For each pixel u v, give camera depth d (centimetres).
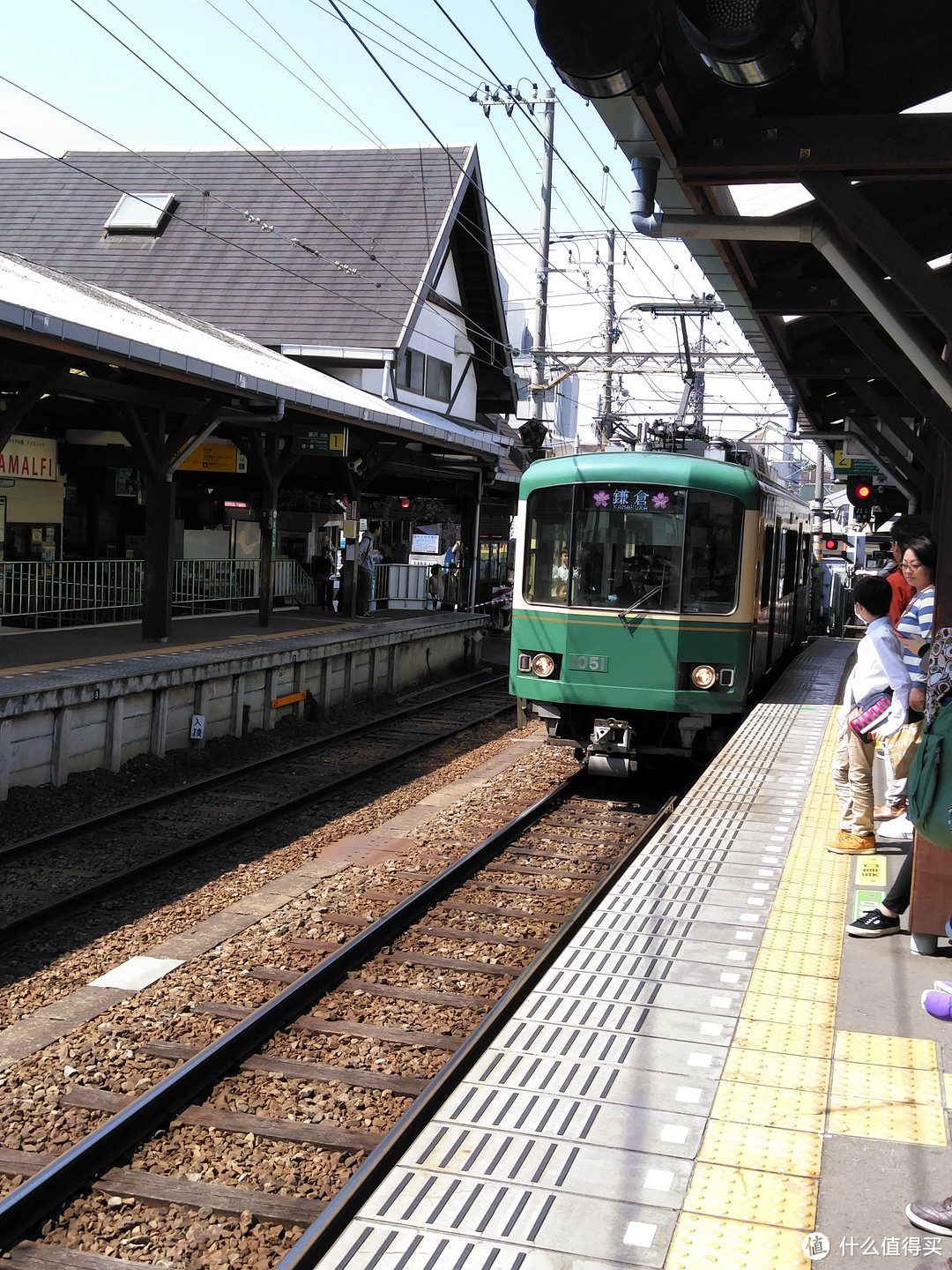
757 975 481
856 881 588
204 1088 527
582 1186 333
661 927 532
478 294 2841
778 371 1169
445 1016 619
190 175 2855
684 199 555
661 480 1073
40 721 1034
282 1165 466
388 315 2405
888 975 481
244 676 1388
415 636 1964
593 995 461
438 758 1376
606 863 912
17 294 1066
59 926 745
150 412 1374
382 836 997
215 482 2120
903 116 450
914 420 1410
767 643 1241
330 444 1672
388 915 738
